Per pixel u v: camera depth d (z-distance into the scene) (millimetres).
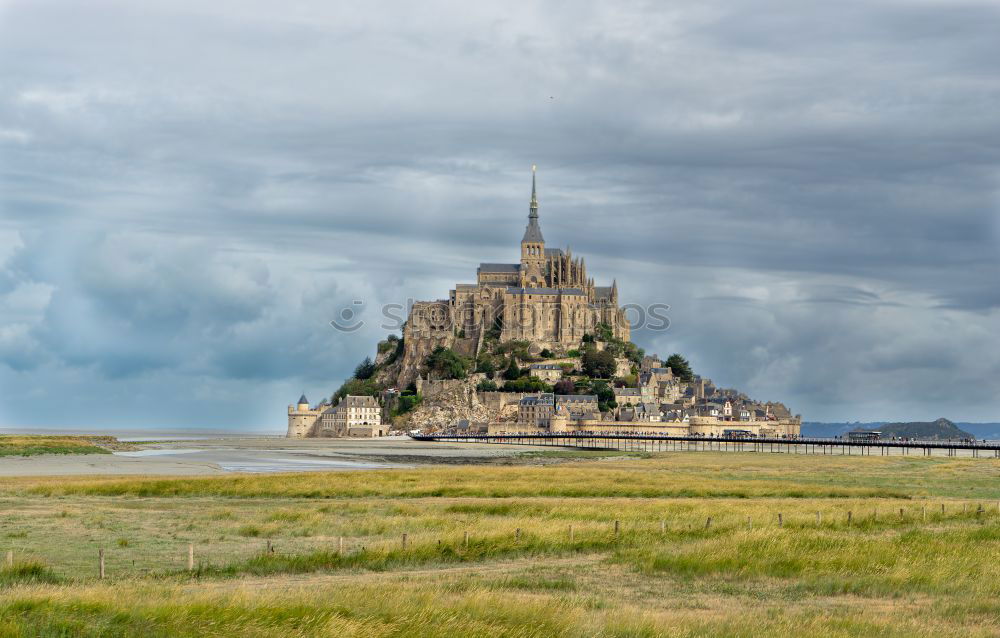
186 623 47844
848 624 51750
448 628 48188
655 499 127688
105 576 65562
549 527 87875
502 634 48062
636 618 51844
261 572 67625
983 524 95125
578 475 165750
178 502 118625
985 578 65500
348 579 65000
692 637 48812
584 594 60969
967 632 51250
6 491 127125
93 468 189625
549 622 50062
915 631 50781
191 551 68688
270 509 108812
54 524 92875
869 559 71000
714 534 84938
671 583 65500
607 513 103125
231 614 48938
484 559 74875
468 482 149000
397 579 64875
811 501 123625
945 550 74625
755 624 51281
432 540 80062
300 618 48781
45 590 55906
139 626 47562
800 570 68375
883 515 100500
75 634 46344
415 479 152000
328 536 87625
